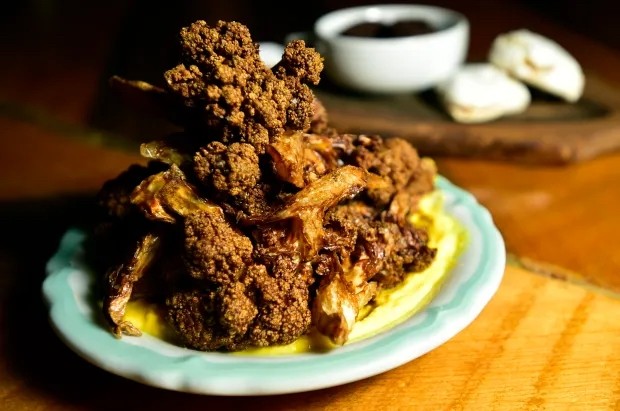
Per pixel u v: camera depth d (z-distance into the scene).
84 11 0.86
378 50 0.54
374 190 0.32
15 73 0.69
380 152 0.33
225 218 0.29
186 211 0.28
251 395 0.28
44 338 0.33
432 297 0.31
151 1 0.86
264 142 0.29
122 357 0.27
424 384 0.29
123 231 0.32
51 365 0.31
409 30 0.57
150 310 0.30
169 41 0.75
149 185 0.29
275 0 0.89
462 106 0.52
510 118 0.54
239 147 0.28
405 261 0.31
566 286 0.35
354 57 0.55
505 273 0.36
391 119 0.52
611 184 0.47
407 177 0.34
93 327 0.29
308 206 0.28
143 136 0.56
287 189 0.30
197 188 0.29
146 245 0.29
